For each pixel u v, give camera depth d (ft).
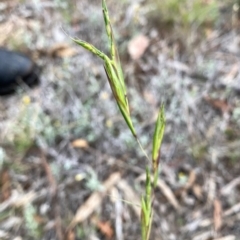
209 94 0.98
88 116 0.91
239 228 0.80
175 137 0.90
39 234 0.77
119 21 1.11
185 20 1.10
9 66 0.96
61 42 1.06
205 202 0.83
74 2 1.15
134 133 0.34
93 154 0.88
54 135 0.89
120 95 0.32
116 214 0.81
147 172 0.35
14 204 0.82
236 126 0.93
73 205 0.82
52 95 0.97
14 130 0.90
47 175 0.85
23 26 1.12
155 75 1.02
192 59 1.05
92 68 1.01
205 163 0.87
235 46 1.09
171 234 0.79
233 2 1.16
